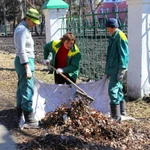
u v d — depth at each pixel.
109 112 6.15
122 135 5.06
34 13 5.45
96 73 10.03
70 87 6.29
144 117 6.17
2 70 11.95
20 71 5.50
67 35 6.15
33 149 4.69
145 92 7.33
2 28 58.16
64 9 10.95
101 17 9.71
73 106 5.64
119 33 5.62
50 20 10.84
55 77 6.56
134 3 7.14
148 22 7.17
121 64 5.59
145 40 7.19
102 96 6.22
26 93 5.59
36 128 5.60
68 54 6.25
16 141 5.07
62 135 5.01
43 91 6.21
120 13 8.07
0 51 20.12
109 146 4.77
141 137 5.14
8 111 6.64
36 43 25.03
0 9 54.16
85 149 4.63
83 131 5.12
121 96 6.04
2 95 8.05
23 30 5.35
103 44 10.67
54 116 5.68
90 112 5.57
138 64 7.25
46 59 6.50
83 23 9.81
